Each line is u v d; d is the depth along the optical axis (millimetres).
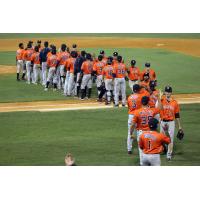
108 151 45812
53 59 67750
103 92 62594
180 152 46000
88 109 59281
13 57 97562
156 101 47844
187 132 51062
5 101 62938
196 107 60250
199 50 107438
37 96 65750
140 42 121438
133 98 44969
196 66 88625
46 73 71812
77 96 65188
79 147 46625
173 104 44062
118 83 59469
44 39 126500
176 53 102938
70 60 64750
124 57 97312
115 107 60156
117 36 135625
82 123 53656
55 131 50969
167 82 75125
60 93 67875
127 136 49719
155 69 85312
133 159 43969
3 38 129125
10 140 48250
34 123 53500
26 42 120625
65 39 126938
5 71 83188
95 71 62812
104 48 110312
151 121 38094
